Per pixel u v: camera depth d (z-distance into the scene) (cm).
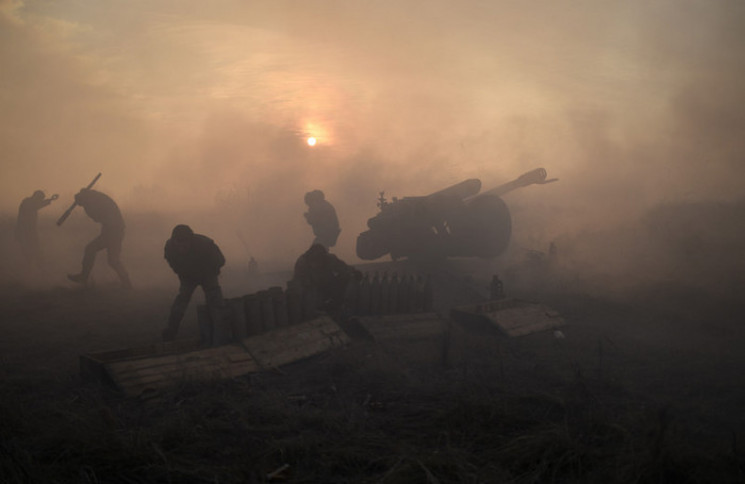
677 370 637
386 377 623
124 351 637
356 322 783
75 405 546
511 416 505
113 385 577
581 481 396
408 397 573
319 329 738
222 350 650
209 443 470
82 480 405
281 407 538
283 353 679
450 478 406
